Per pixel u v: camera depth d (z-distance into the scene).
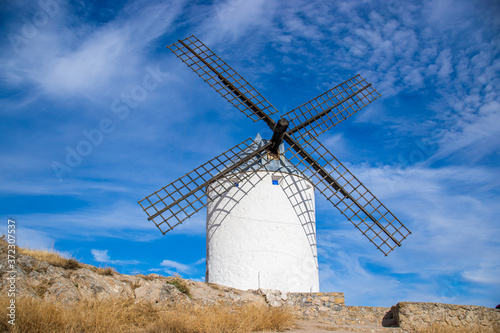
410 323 13.10
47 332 8.40
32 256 11.77
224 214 16.75
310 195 17.75
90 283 11.61
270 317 11.49
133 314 10.41
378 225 16.77
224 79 17.66
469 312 13.17
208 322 9.74
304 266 16.50
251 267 15.91
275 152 17.39
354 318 14.72
